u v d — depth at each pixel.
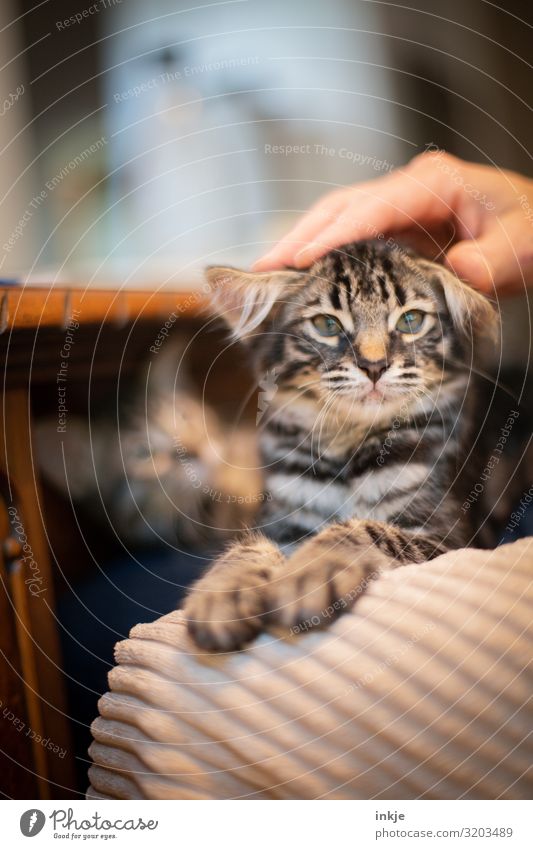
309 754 0.46
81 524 1.04
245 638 0.52
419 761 0.45
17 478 0.62
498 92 1.30
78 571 0.81
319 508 0.90
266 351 0.98
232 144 1.13
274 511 0.94
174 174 1.10
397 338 0.92
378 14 1.22
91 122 1.11
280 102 1.17
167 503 1.11
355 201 0.92
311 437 0.93
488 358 0.93
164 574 0.80
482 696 0.46
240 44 1.16
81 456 1.07
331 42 1.21
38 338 0.62
